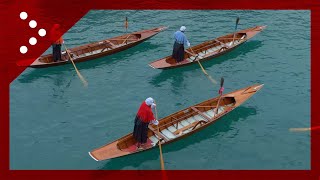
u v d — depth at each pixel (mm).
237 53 28797
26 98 24109
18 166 18969
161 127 20375
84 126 21703
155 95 24406
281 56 28344
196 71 26812
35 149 20047
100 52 28000
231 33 31422
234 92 22984
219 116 21078
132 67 27484
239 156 19484
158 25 33781
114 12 36375
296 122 21656
